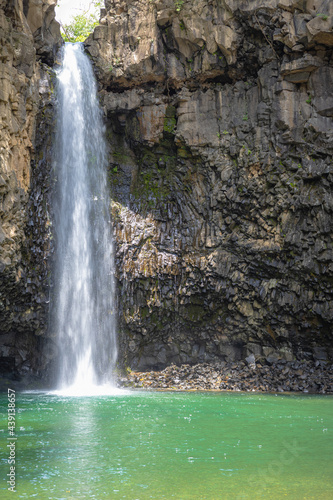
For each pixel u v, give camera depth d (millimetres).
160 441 7332
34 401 11797
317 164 15195
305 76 15477
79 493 5000
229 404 11336
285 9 15258
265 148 16047
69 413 9867
